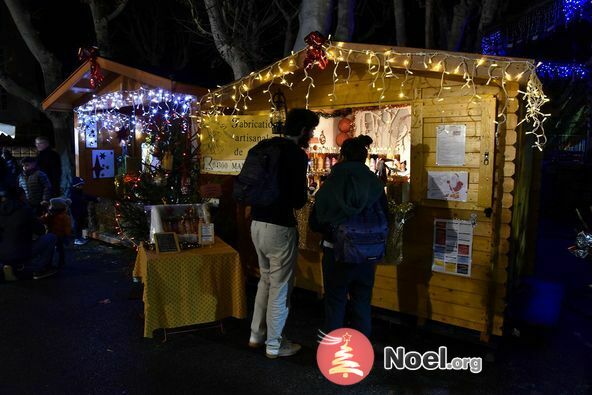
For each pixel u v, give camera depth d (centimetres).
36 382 338
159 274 381
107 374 350
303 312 476
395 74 411
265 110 514
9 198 575
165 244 398
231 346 399
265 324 392
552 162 1137
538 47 894
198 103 548
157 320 384
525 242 501
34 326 440
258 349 393
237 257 407
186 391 328
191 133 579
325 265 356
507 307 418
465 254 387
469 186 379
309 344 404
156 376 348
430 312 410
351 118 539
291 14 1094
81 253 724
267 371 356
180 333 424
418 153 403
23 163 726
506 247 371
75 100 855
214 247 421
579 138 1152
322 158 546
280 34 1191
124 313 473
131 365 364
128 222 576
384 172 472
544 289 436
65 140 1037
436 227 400
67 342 405
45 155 778
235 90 511
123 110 876
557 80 917
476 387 336
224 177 553
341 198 330
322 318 461
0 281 579
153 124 634
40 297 522
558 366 370
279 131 440
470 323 389
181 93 598
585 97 1045
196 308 397
